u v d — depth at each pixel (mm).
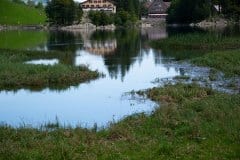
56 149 18703
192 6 185625
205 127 21406
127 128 22375
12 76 43688
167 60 62344
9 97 37250
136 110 30922
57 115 30438
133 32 152875
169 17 199625
